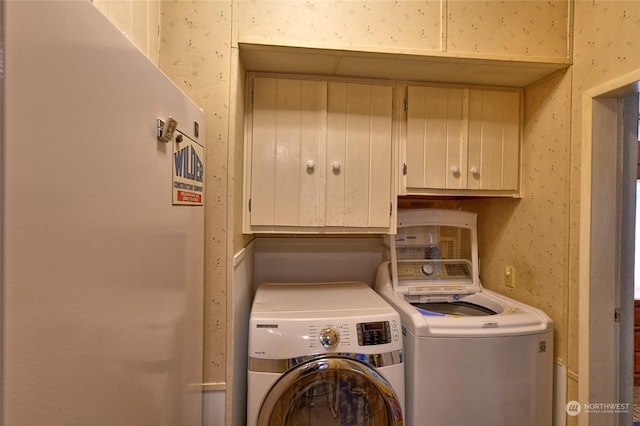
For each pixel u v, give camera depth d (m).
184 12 1.14
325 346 1.10
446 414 1.20
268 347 1.09
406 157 1.47
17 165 0.33
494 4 1.30
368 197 1.44
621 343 1.22
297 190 1.38
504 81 1.48
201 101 1.14
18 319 0.34
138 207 0.60
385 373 1.13
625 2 1.09
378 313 1.21
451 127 1.49
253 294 1.78
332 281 1.87
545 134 1.42
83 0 0.43
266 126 1.37
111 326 0.51
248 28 1.18
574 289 1.27
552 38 1.31
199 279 1.02
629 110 1.23
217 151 1.14
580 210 1.25
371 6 1.24
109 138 0.50
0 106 0.32
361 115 1.43
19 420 0.34
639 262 2.64
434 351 1.20
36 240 0.36
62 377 0.40
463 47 1.28
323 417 1.13
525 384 1.23
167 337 0.75
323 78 1.42
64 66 0.40
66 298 0.41
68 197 0.41
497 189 1.53
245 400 1.44
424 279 1.71
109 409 0.51
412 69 1.37
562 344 1.31
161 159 0.71
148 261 0.65
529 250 1.51
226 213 1.15
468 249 1.79
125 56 0.55
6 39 0.32
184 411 0.87
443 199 1.98
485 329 1.22
